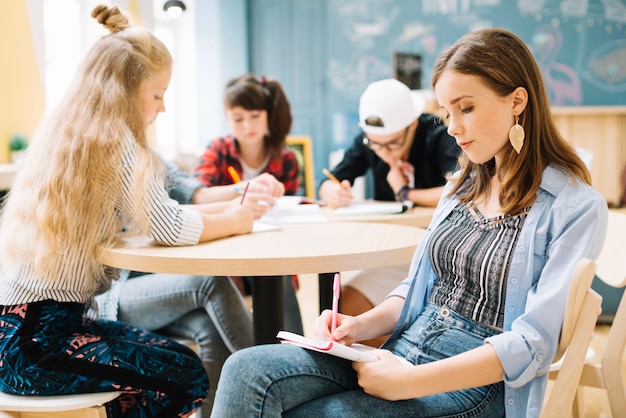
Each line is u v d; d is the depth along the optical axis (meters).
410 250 1.50
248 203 1.94
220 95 5.34
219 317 1.79
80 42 3.94
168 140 5.07
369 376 1.08
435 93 1.23
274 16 5.92
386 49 5.81
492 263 1.15
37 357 1.40
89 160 1.49
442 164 2.39
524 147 1.17
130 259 1.44
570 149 1.19
